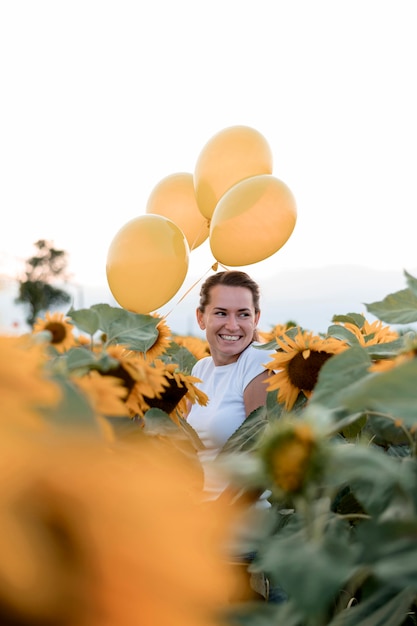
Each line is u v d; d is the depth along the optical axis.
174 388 1.16
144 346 1.21
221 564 0.19
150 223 1.92
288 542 0.47
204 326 2.67
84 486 0.19
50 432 0.19
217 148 2.26
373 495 0.56
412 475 0.55
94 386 0.42
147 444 0.34
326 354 1.35
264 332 2.69
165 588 0.18
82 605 0.18
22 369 0.21
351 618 0.57
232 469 0.48
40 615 0.18
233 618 0.40
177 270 1.90
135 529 0.18
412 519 0.48
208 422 2.29
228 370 2.38
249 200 2.01
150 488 0.19
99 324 1.17
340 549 0.46
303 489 0.47
